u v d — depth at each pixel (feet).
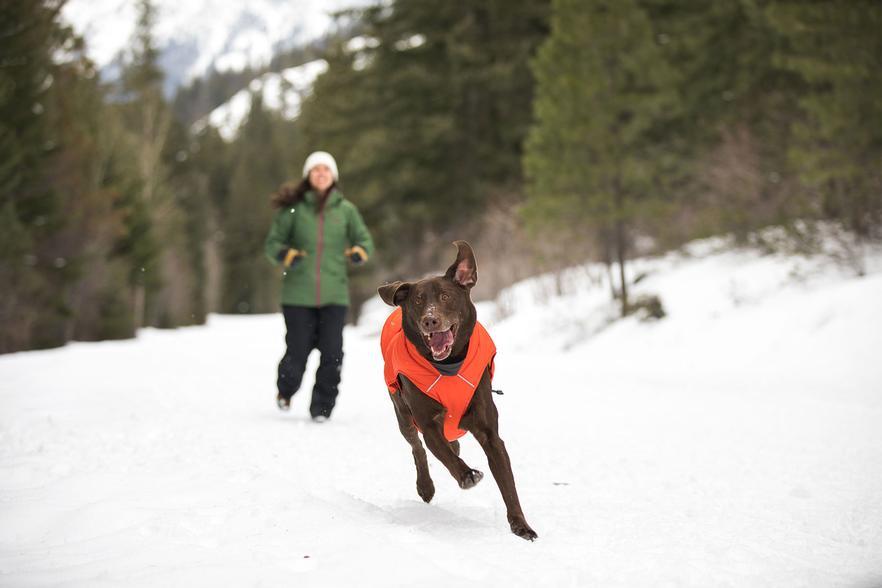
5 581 8.79
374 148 92.22
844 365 31.53
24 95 67.15
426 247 95.96
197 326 163.22
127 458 16.67
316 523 11.03
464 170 90.84
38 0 65.98
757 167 51.67
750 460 18.24
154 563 9.47
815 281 41.91
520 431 22.91
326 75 123.13
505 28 88.63
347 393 33.01
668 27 63.67
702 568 10.53
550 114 52.60
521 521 12.06
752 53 56.24
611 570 10.44
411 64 90.43
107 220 88.89
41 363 48.34
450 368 12.74
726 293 44.47
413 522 12.66
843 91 42.45
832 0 43.45
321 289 24.91
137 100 151.64
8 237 67.05
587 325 51.24
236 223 252.42
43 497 12.88
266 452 18.65
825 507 13.98
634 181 51.26
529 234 56.65
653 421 24.27
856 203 42.93
